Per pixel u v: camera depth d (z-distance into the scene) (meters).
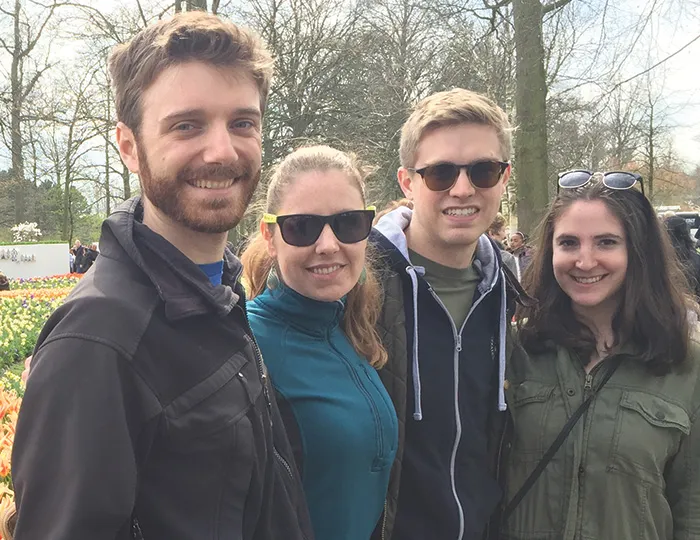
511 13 9.30
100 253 1.25
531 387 2.15
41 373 1.07
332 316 1.86
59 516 1.01
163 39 1.25
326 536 1.72
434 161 2.09
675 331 2.00
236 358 1.30
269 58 1.40
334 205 1.81
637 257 2.05
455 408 2.06
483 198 2.11
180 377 1.18
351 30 17.98
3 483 2.38
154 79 1.26
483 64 10.79
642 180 2.12
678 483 2.00
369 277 2.01
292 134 17.81
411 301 2.10
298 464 1.72
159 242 1.25
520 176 8.95
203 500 1.19
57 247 24.78
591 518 1.97
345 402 1.75
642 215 2.08
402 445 1.93
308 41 17.67
